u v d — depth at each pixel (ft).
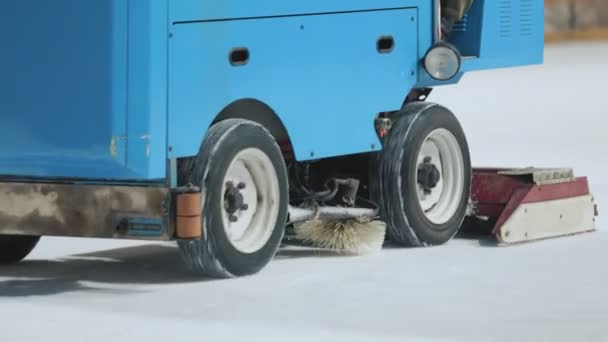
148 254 27.86
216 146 23.90
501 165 42.39
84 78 22.82
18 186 23.91
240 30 24.45
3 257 26.76
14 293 23.38
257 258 24.82
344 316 21.24
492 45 30.42
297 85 25.80
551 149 47.01
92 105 22.82
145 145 22.74
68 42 22.88
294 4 25.61
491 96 68.54
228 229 24.29
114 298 22.77
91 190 23.48
